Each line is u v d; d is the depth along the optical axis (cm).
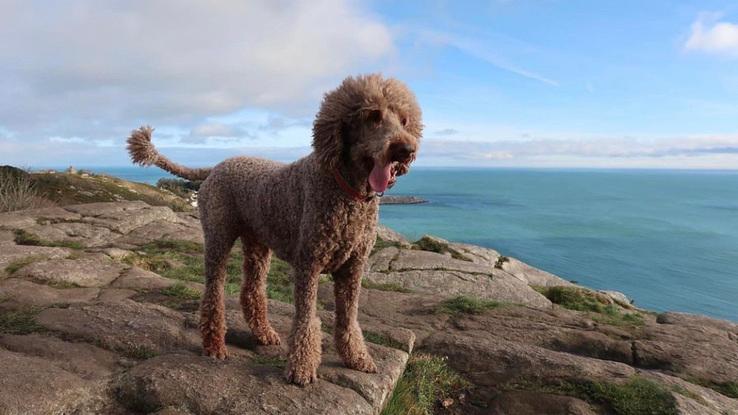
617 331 207
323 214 115
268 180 133
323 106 116
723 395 152
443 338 176
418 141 124
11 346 133
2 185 493
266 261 154
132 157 149
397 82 121
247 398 110
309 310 122
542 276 457
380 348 149
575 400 135
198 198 152
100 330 145
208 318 137
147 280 219
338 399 114
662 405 130
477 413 138
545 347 190
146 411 108
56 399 104
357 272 129
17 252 240
